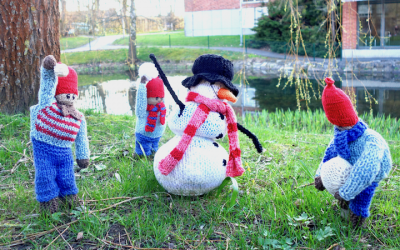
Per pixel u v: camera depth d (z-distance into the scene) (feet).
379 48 61.67
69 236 9.36
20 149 15.17
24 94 19.52
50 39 19.84
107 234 9.44
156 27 88.48
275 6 72.23
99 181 13.00
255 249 8.90
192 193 11.15
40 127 9.61
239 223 10.03
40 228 9.66
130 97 41.78
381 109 33.30
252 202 11.28
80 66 77.66
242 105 37.19
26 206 10.81
